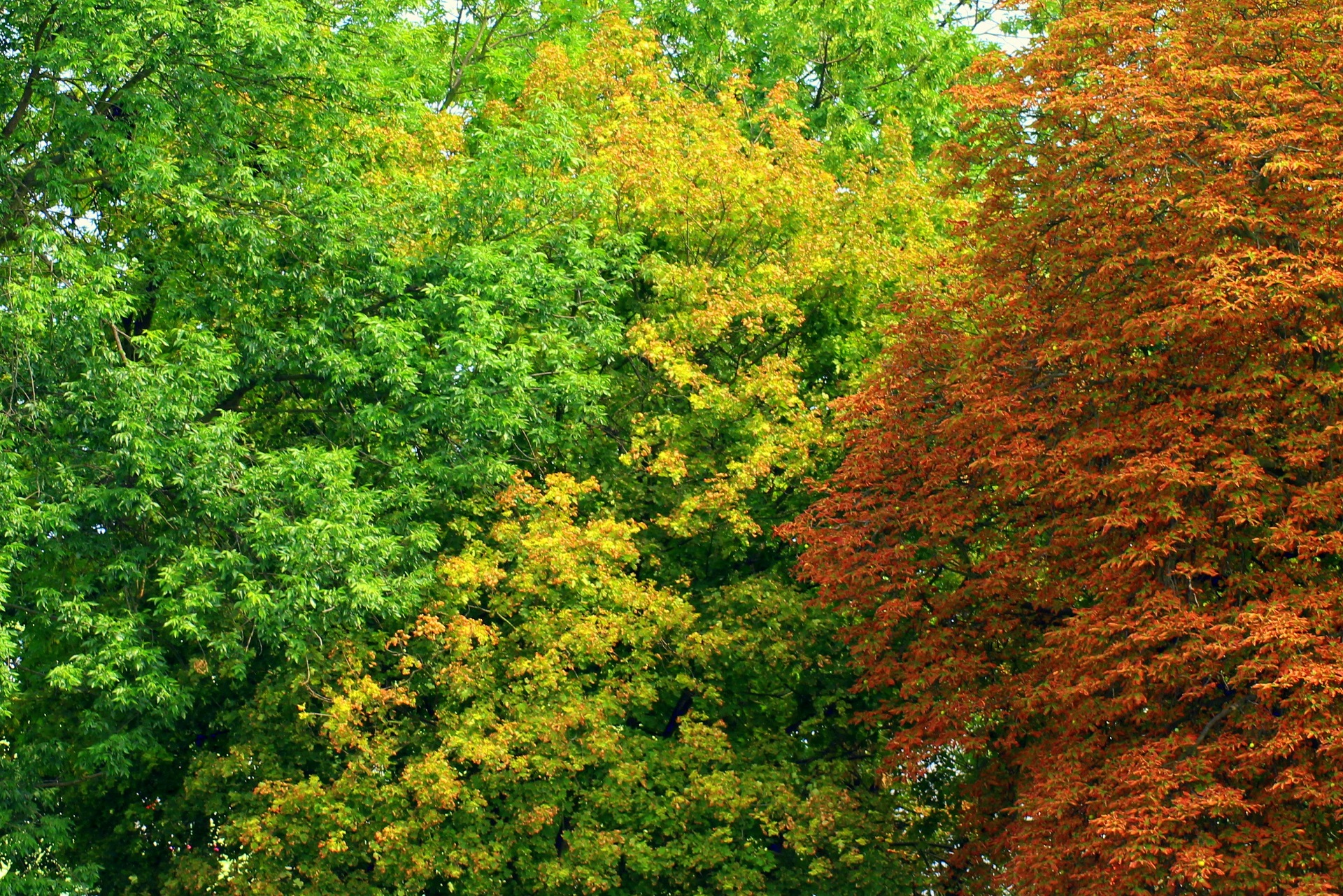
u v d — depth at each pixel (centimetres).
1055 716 1667
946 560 1847
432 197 2059
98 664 1739
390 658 2056
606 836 1903
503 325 1958
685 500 2031
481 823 1942
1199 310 1474
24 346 1764
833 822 1903
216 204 1967
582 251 2070
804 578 1870
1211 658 1444
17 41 1886
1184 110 1599
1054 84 1747
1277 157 1484
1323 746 1288
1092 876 1448
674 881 1973
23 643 1955
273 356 1989
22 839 1855
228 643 1777
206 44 1880
